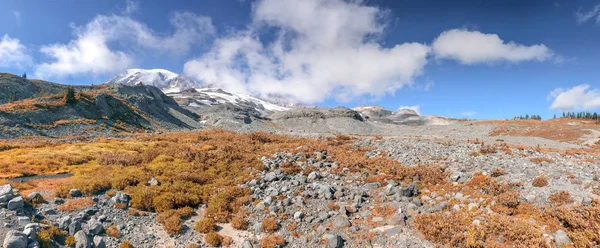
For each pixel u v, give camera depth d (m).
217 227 16.36
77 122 63.59
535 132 105.00
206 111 163.50
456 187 19.52
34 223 12.64
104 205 17.06
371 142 40.03
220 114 131.38
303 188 21.20
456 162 24.67
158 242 14.48
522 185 18.42
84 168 25.02
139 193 18.39
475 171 21.80
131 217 16.25
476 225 14.45
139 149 34.72
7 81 103.88
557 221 14.20
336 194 20.00
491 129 120.00
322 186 20.83
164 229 15.64
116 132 66.31
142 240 14.41
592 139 83.06
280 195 20.23
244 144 37.16
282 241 14.86
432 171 22.23
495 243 13.05
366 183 21.81
